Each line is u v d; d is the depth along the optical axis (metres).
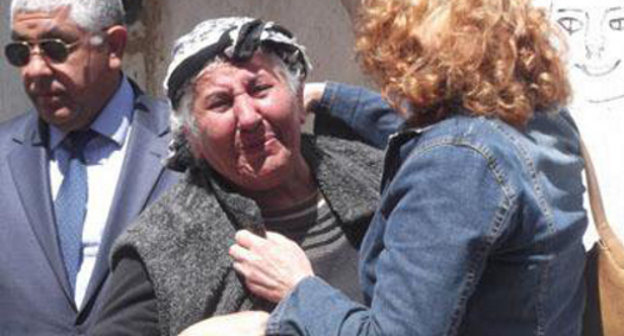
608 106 3.84
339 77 5.04
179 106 2.85
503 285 2.33
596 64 3.84
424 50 2.33
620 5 3.80
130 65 5.47
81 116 3.67
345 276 2.89
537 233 2.31
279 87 2.82
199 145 2.84
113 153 3.71
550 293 2.37
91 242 3.62
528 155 2.32
